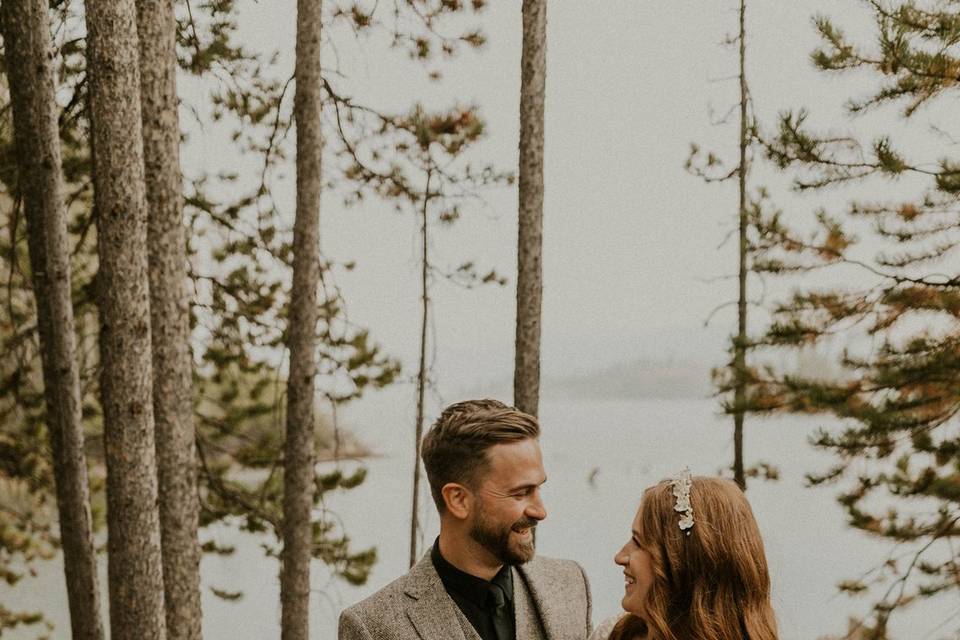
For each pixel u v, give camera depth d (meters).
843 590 6.90
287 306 8.85
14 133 5.32
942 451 5.97
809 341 6.44
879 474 6.36
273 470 8.92
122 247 4.34
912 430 6.09
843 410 6.04
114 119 4.26
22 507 10.03
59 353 5.35
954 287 6.02
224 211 8.35
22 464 8.43
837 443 6.26
